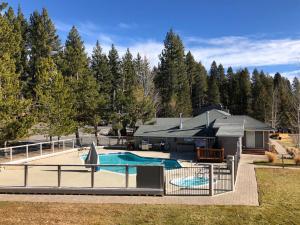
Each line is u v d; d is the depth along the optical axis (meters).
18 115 26.88
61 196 15.64
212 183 15.69
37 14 53.53
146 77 67.62
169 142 37.69
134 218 12.39
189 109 72.69
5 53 28.81
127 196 15.59
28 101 27.25
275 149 39.81
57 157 31.66
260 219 12.38
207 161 29.88
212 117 40.81
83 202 14.55
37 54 52.31
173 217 12.52
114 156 35.19
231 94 96.25
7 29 31.94
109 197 15.41
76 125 37.84
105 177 19.05
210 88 91.12
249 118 39.12
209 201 14.71
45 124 34.50
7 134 25.59
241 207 13.79
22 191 16.16
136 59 68.50
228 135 30.28
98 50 57.69
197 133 36.88
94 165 15.98
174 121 43.28
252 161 29.03
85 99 40.84
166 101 71.81
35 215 12.65
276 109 71.31
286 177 20.98
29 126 26.83
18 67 49.69
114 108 43.66
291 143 51.84
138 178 15.74
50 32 55.03
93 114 41.69
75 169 21.53
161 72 77.25
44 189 16.05
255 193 16.25
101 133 57.25
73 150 36.28
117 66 61.22
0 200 14.90
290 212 13.24
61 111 34.56
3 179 19.08
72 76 45.31
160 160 31.70
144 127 40.59
